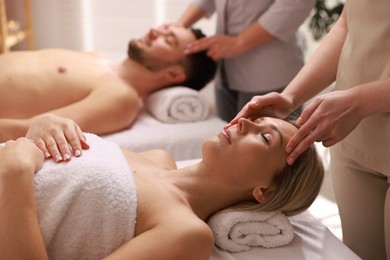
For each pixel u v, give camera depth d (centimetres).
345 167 144
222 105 247
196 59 230
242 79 224
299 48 224
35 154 114
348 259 126
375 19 122
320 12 294
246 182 130
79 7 322
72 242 113
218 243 127
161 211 116
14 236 100
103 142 132
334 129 113
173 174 133
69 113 191
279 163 129
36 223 104
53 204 110
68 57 221
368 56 125
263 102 133
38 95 202
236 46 212
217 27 230
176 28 230
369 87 112
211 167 131
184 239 109
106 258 104
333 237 136
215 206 133
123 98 203
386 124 123
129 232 115
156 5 332
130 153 144
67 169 114
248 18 216
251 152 128
